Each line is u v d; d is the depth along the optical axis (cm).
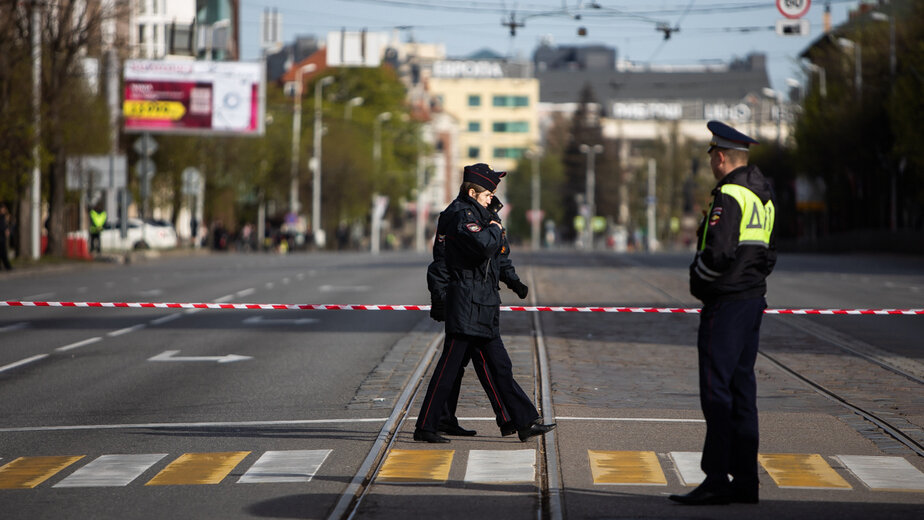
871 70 15588
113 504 1942
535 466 2198
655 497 1945
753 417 1917
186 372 3622
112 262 12006
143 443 2475
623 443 2402
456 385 2511
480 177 2422
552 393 3084
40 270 9775
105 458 2320
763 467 2177
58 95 10994
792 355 3981
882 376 3444
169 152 15925
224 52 16350
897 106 13312
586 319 5309
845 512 1845
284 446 2422
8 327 5156
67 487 2070
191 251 15912
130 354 4103
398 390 3186
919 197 14925
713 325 1919
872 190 16650
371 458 2286
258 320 5425
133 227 15562
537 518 1817
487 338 2420
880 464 2197
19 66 10194
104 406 2984
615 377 3397
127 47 12938
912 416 2730
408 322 5294
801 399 3012
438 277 2431
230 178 18212
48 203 11875
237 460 2280
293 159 19750
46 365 3819
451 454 2320
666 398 3009
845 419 2697
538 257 14650
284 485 2061
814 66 16888
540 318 5356
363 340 4512
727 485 1894
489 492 1994
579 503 1903
